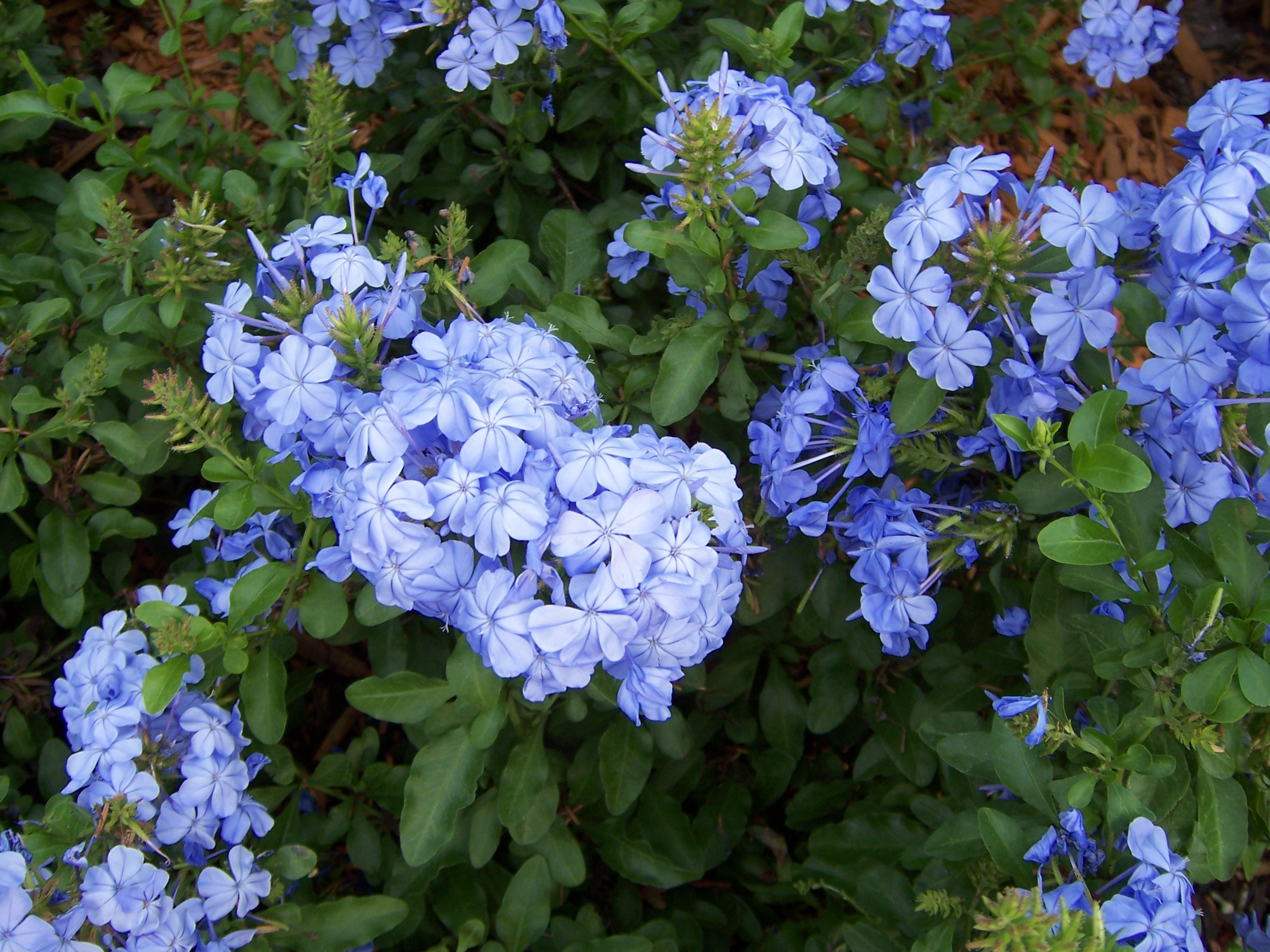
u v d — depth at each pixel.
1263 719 0.43
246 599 0.41
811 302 0.50
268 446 0.42
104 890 0.39
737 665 0.55
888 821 0.52
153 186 0.71
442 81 0.61
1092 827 0.40
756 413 0.49
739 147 0.44
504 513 0.35
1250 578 0.39
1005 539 0.45
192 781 0.42
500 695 0.42
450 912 0.50
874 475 0.47
